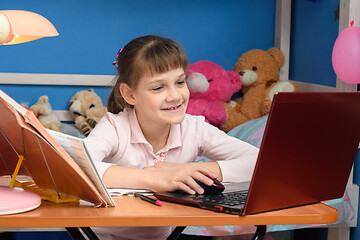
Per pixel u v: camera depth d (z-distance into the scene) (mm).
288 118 730
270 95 2150
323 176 846
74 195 816
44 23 1009
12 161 861
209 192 891
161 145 1186
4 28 943
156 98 1007
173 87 1013
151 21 2402
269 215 772
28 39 1074
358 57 1541
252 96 2271
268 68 2287
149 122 1123
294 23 2391
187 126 1229
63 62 2365
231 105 2293
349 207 1688
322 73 2062
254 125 1951
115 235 1190
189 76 2150
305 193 832
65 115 2324
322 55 2064
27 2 2314
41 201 841
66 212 760
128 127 1155
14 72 2328
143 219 743
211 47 2439
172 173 921
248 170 1045
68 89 2357
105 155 1102
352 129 840
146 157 1168
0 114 757
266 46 2463
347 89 1735
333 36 1957
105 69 2395
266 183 759
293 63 2398
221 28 2438
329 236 1811
